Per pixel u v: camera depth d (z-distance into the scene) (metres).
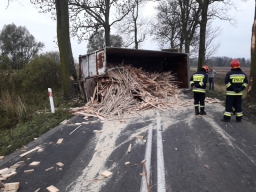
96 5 19.67
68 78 11.91
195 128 6.97
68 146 6.04
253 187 3.80
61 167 4.86
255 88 10.08
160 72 14.89
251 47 10.20
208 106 10.09
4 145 6.59
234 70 7.34
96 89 10.73
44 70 15.21
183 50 29.11
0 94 11.30
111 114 8.91
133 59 13.80
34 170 4.81
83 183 4.19
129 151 5.45
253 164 4.57
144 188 3.89
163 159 4.95
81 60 11.98
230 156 4.95
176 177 4.20
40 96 13.02
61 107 10.55
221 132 6.47
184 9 23.31
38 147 6.04
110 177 4.34
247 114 8.31
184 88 13.76
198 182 4.00
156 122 7.82
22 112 9.12
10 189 4.09
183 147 5.56
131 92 10.59
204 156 5.01
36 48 40.91
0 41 39.09
